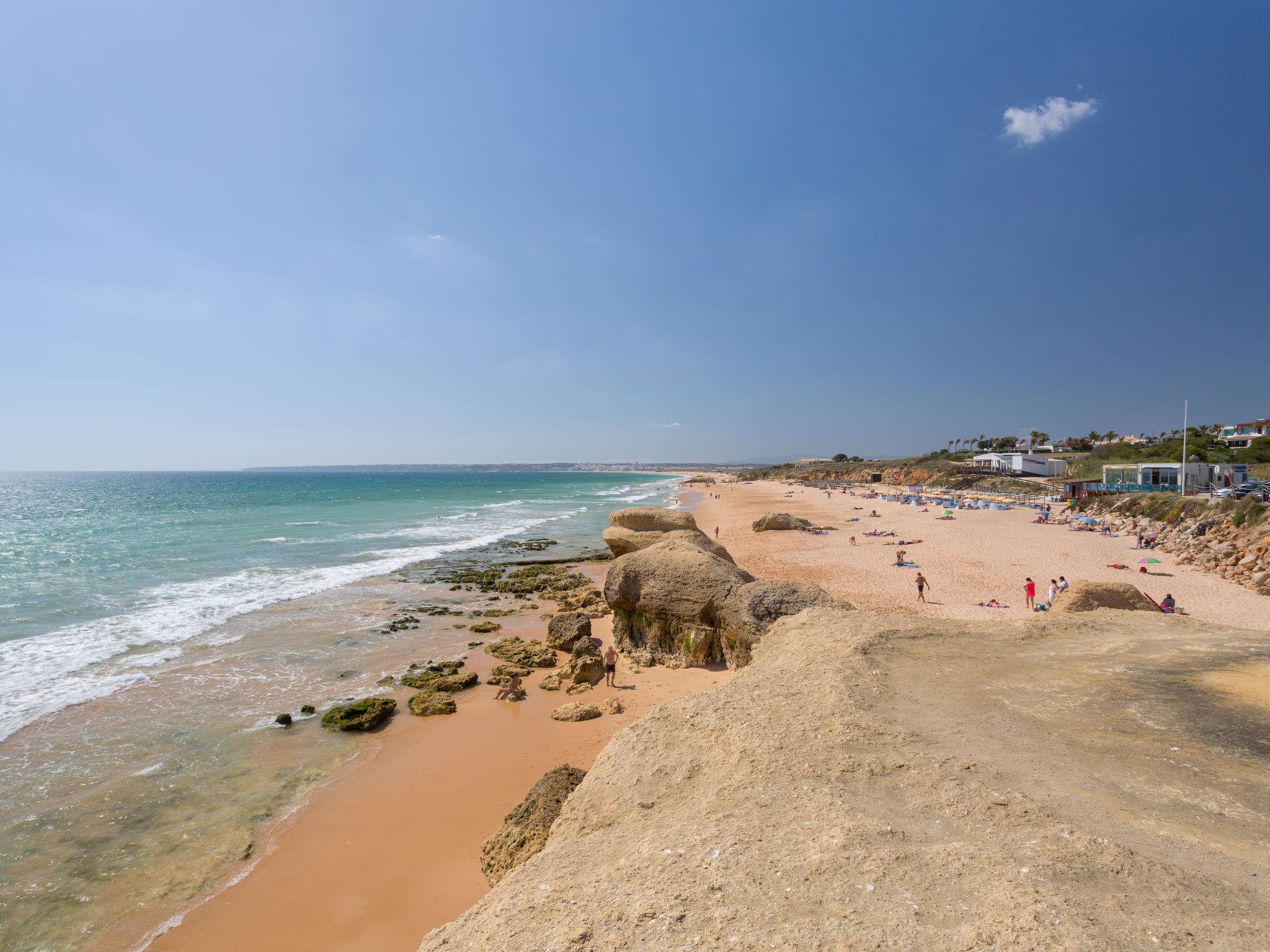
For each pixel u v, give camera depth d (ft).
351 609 76.95
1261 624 58.34
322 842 30.99
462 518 204.44
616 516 76.54
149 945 24.49
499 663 57.57
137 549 120.88
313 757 39.32
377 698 47.50
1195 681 25.95
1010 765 18.81
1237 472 155.74
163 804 33.76
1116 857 13.75
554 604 80.48
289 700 48.03
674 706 25.64
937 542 120.37
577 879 15.43
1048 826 15.34
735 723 22.98
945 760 19.20
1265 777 17.90
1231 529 93.09
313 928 25.49
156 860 29.35
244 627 67.21
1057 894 12.46
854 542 126.11
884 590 80.43
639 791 20.31
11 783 35.32
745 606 48.14
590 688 49.78
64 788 34.99
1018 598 74.84
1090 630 34.94
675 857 15.25
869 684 26.14
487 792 35.58
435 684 50.44
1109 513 145.48
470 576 99.30
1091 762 18.98
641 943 12.25
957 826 15.64
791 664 29.99
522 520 200.54
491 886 26.61
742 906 12.96
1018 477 290.76
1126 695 24.50
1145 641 32.53
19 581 88.94
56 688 48.85
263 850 30.30
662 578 55.26
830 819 16.07
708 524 178.09
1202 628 35.09
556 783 27.71
